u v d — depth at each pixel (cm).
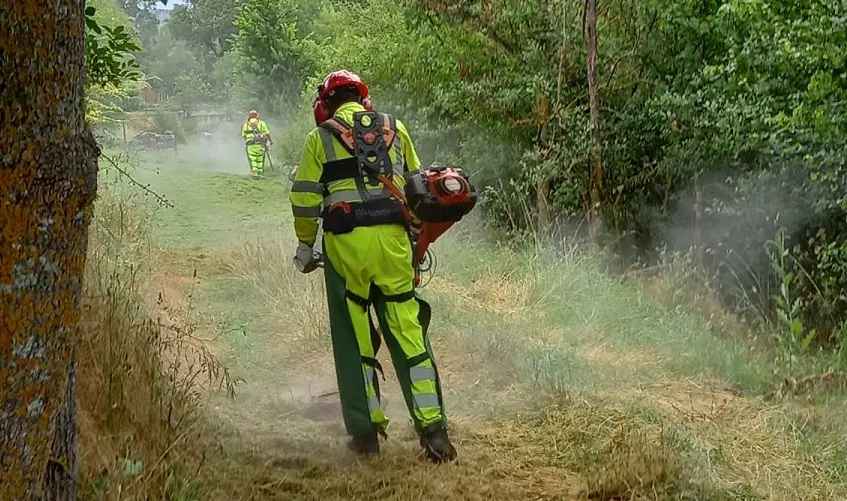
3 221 214
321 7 2964
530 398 490
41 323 223
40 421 228
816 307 745
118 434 351
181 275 769
